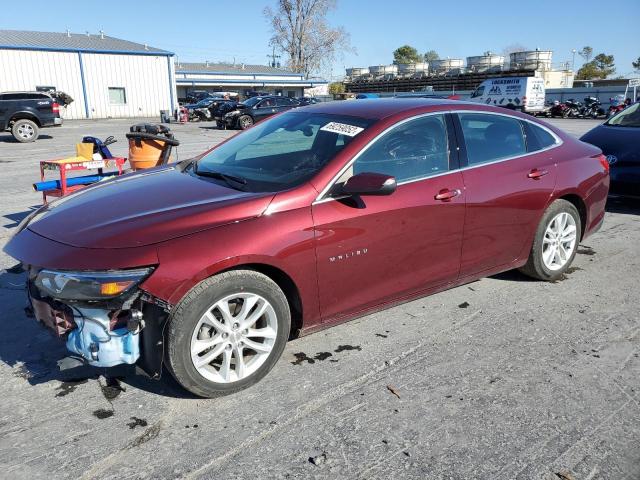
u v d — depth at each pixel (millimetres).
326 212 3115
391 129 3510
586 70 91562
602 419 2766
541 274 4504
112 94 35312
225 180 3418
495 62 61031
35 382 3070
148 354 2740
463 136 3867
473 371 3217
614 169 6777
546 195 4262
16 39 33312
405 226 3436
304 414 2799
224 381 2896
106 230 2805
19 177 10312
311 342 3562
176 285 2639
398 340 3598
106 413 2793
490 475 2379
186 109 32375
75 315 2678
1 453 2484
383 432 2660
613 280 4699
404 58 111625
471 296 4336
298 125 3881
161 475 2363
